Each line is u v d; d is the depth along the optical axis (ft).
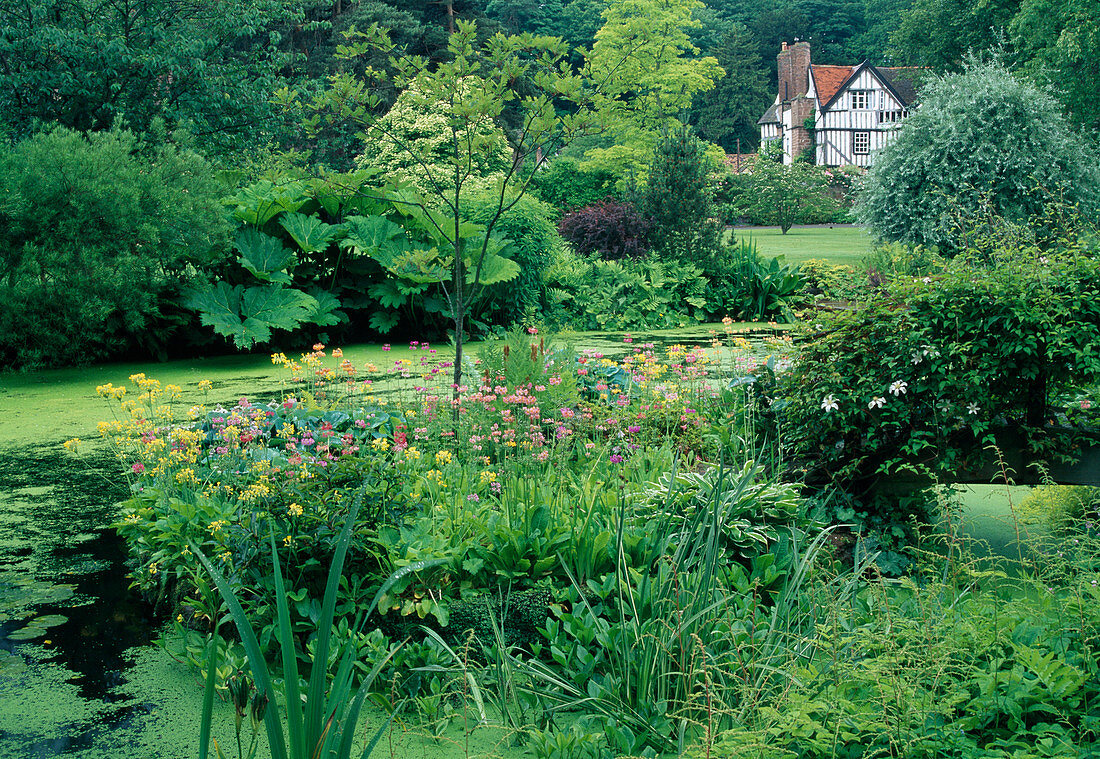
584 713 9.06
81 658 10.74
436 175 42.50
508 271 39.81
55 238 32.09
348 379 20.08
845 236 99.76
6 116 48.08
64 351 33.24
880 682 7.33
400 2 108.99
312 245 37.65
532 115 17.67
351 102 18.38
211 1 56.65
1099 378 11.72
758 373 15.81
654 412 16.31
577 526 11.02
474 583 10.52
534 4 148.05
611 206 54.39
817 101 161.79
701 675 8.45
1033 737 7.30
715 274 50.34
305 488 10.58
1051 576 9.71
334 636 9.85
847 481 13.67
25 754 8.62
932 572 10.59
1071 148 50.47
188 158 36.01
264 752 8.59
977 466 12.91
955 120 50.62
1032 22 68.44
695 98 181.98
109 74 50.11
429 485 12.35
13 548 14.71
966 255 14.43
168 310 35.94
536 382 16.56
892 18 188.14
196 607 11.07
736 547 11.17
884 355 12.76
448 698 9.28
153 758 8.54
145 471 13.71
